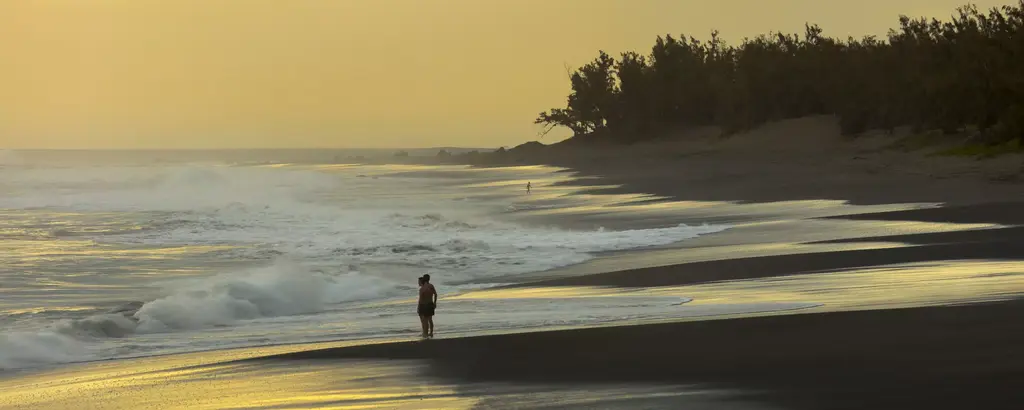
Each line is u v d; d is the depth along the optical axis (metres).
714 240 59.94
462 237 66.06
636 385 21.06
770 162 175.88
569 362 23.86
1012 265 39.44
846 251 48.25
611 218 82.62
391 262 52.56
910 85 179.75
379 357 25.55
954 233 54.56
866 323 26.39
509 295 39.75
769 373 21.36
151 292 42.41
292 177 165.88
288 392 22.08
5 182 148.25
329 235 68.69
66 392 23.16
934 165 126.44
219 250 59.47
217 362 26.27
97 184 144.88
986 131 150.38
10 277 47.31
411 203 109.75
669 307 33.59
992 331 24.33
